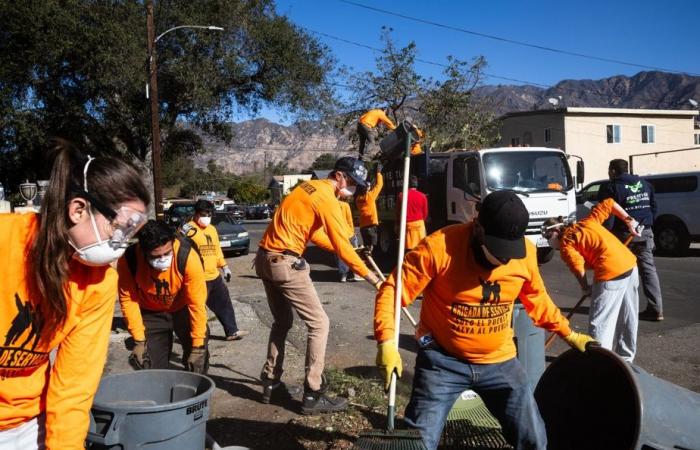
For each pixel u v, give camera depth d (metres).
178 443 2.40
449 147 24.64
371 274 4.00
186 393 2.80
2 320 1.66
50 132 25.69
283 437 3.83
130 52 23.61
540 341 3.92
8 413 1.74
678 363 5.47
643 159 37.38
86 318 1.82
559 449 3.17
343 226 4.04
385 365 2.63
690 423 2.73
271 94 27.44
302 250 4.19
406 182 3.14
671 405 2.75
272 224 4.21
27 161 26.97
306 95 27.52
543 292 2.79
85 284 1.79
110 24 23.25
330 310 8.09
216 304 6.38
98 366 1.87
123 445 2.33
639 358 5.62
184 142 31.64
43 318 1.71
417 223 10.13
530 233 11.48
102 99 26.41
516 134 37.84
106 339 1.89
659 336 6.38
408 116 26.38
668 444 2.63
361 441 2.55
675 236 13.19
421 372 2.73
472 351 2.63
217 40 26.25
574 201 11.84
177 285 3.65
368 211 10.60
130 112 25.95
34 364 1.76
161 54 25.41
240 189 76.38
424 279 2.62
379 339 2.67
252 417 4.20
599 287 5.01
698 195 12.77
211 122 29.09
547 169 11.75
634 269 5.04
